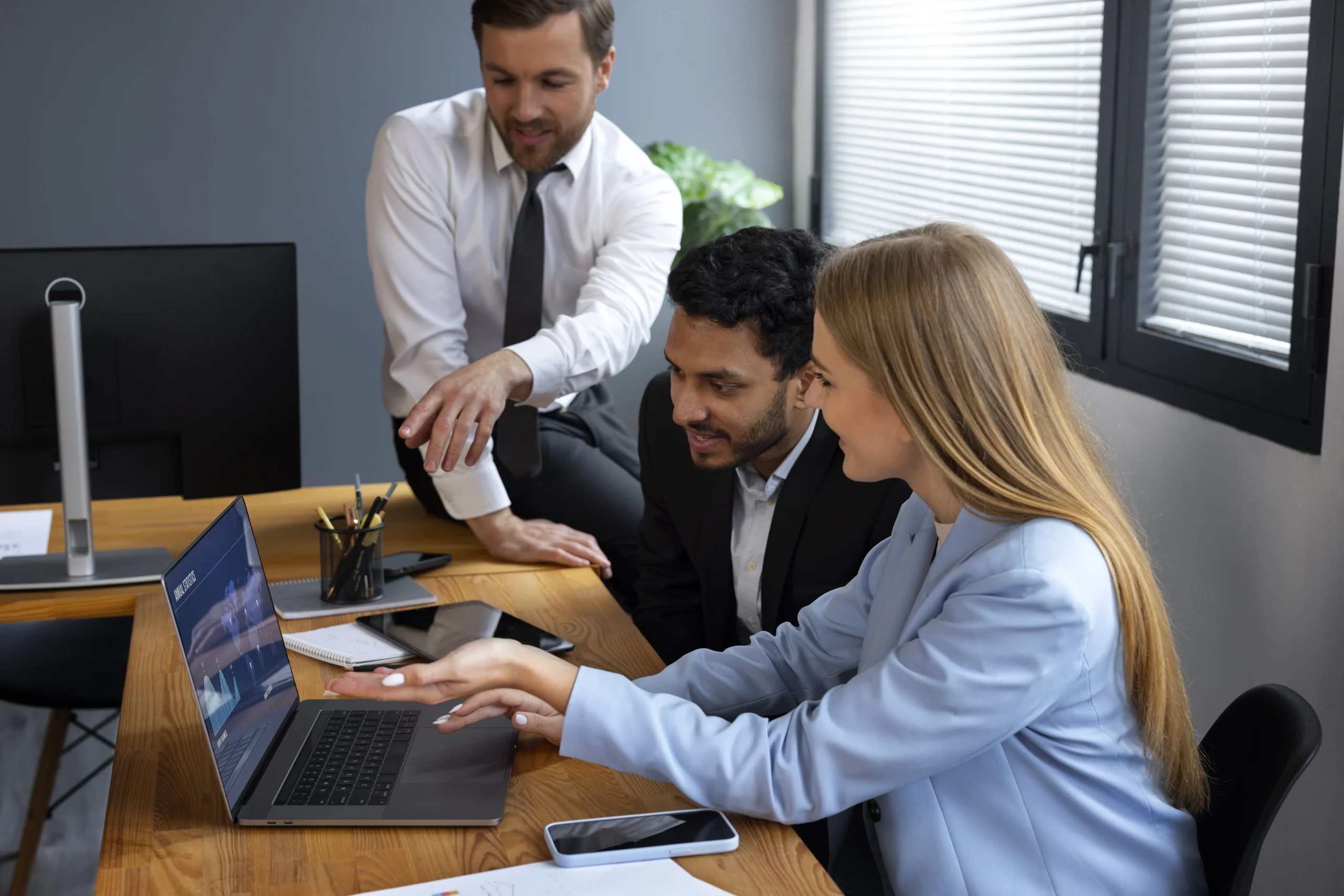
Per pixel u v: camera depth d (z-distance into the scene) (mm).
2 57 3615
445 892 1024
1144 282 2443
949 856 1145
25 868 2199
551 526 2047
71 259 1818
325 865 1081
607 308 2203
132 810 1175
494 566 1968
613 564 2465
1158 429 2361
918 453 1170
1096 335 2584
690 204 3949
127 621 2273
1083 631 1075
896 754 1088
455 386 1826
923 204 3549
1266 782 1146
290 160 3861
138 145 3750
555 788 1225
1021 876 1140
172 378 1887
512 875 1053
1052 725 1129
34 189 3701
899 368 1098
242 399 1930
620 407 4207
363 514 1772
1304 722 1144
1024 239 2998
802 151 4297
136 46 3695
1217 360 2137
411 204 2258
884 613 1265
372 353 4035
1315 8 1883
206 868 1075
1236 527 2100
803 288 1487
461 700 1399
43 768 2211
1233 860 1174
